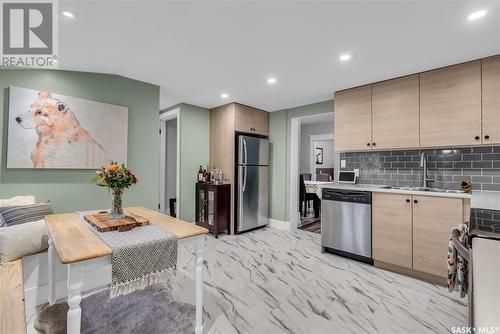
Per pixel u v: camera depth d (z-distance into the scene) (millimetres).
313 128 6086
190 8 1591
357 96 3113
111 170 1712
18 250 1743
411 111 2670
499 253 808
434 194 2307
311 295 2119
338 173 3621
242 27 1823
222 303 1980
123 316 1778
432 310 1906
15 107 2242
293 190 4344
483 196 2172
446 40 1969
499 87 2178
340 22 1747
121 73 2758
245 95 3613
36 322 1646
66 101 2492
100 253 1179
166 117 4605
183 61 2434
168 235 1458
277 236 3965
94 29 1830
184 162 4164
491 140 2203
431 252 2326
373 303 2002
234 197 4102
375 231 2701
